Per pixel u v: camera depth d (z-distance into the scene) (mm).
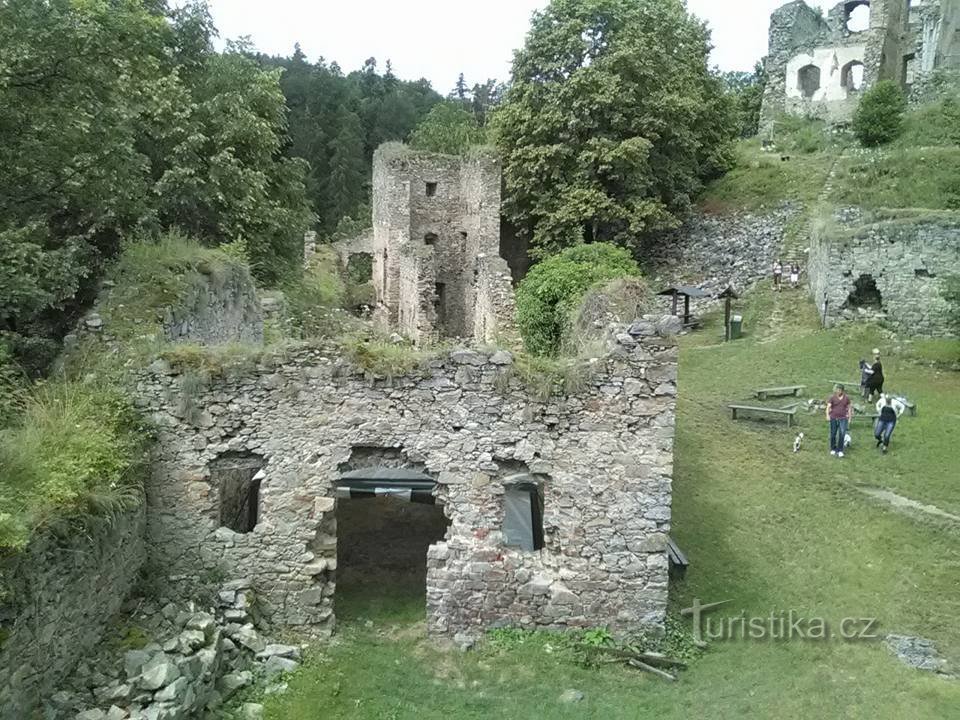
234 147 20969
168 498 9516
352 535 12445
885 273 21141
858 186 27797
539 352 16625
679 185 29422
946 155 28016
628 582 9727
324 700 8430
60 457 7773
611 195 27922
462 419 9625
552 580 9727
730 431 16172
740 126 38594
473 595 9773
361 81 73062
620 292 12156
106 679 7516
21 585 6590
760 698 8719
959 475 13922
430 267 26797
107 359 9914
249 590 9633
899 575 11320
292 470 9664
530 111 28250
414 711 8469
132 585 9039
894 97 31578
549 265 18109
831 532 12500
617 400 9539
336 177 52875
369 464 9797
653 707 8641
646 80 27406
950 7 34812
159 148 19188
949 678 9125
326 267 32875
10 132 10867
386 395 9617
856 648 9734
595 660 9383
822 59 39469
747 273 26656
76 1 12328
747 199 29219
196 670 7867
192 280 12625
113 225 13312
